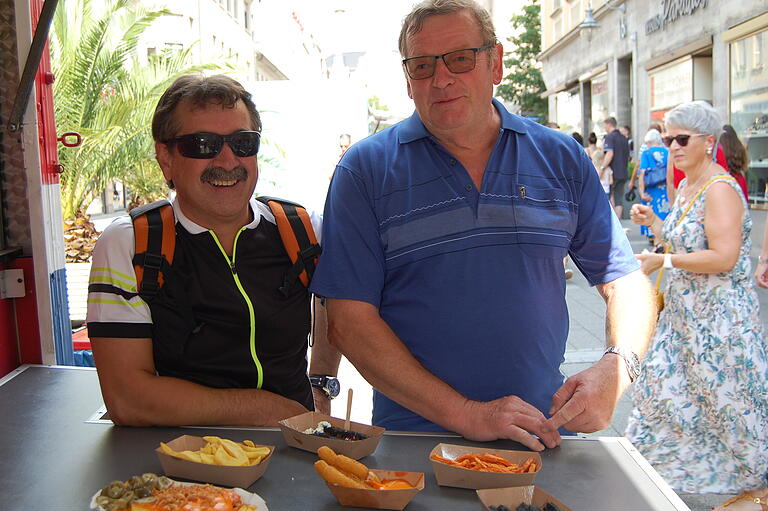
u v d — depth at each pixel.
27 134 2.82
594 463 1.84
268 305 2.30
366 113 9.54
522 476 1.67
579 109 27.12
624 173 15.17
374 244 2.27
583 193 2.39
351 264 2.23
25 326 2.89
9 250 2.80
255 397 2.22
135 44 8.09
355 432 1.92
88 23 7.75
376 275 2.25
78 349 4.55
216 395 2.17
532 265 2.27
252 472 1.70
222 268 2.26
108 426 2.15
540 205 2.30
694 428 3.56
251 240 2.32
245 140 2.22
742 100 13.37
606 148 15.18
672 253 3.61
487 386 2.24
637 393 3.72
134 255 2.17
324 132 9.48
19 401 2.38
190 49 9.02
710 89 15.95
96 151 7.84
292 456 1.88
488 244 2.24
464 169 2.29
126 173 8.77
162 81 8.37
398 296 2.29
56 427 2.14
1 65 2.83
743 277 3.46
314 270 2.37
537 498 1.59
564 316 2.37
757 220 11.73
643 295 2.33
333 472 1.63
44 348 2.90
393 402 2.32
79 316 6.57
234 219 2.29
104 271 2.16
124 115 8.00
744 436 3.41
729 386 3.42
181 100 2.21
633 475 1.77
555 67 30.34
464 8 2.22
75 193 7.89
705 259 3.39
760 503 3.40
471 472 1.68
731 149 5.43
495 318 2.22
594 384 2.04
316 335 2.70
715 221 3.40
